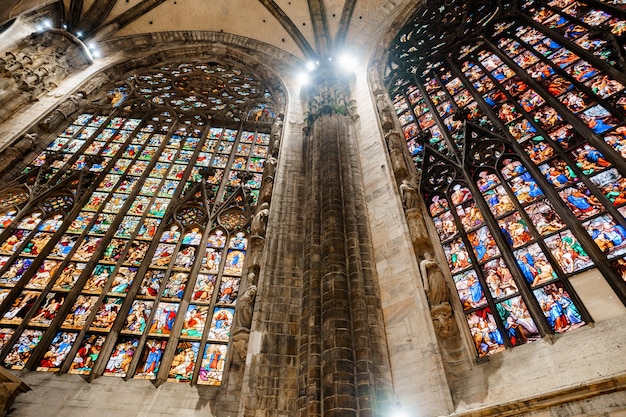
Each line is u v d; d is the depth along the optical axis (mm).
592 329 6973
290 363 8820
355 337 8328
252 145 18188
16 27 17188
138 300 11055
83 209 13891
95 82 19656
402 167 12570
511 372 7266
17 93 16281
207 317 10766
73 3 20734
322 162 13070
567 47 12875
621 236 7836
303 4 22594
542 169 10211
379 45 19922
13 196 14078
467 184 11422
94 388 8984
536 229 9141
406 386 7750
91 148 17000
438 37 18953
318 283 9664
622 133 9336
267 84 22031
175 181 15625
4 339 9844
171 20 23641
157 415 8570
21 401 8484
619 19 12070
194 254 12578
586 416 5660
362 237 10781
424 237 10297
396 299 9234
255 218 12664
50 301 10773
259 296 10055
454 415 6680
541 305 7934
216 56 23672
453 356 8141
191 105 20516
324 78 18172
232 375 9281
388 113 15180
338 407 7133
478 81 14922
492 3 17656
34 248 12273
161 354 9891
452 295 9172
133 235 12992
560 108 11125
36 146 15945
